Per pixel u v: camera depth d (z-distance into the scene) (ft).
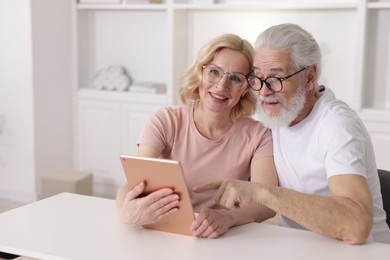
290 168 7.17
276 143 7.32
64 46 15.76
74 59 15.94
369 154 6.86
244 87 7.47
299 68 6.64
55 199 7.54
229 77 7.38
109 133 15.75
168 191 6.12
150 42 15.90
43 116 15.33
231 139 7.77
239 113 7.84
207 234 6.26
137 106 15.29
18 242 6.08
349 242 6.04
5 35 15.08
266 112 6.79
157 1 15.15
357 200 6.02
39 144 15.29
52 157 15.71
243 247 6.02
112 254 5.82
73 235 6.30
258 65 6.73
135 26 16.02
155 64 15.92
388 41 13.33
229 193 6.11
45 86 15.31
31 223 6.66
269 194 6.07
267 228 6.62
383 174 7.72
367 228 5.98
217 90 7.38
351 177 6.16
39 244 6.04
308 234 6.40
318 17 13.97
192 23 15.28
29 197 15.35
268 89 6.68
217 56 7.44
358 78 13.06
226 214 6.56
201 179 7.78
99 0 15.57
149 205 6.19
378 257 5.75
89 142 16.07
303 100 6.72
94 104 15.87
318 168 6.84
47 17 15.17
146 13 15.83
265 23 14.55
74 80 16.01
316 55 6.79
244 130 7.80
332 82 14.05
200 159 7.80
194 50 15.35
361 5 12.83
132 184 6.35
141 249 5.96
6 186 15.64
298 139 7.00
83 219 6.81
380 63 13.47
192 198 7.79
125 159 6.14
